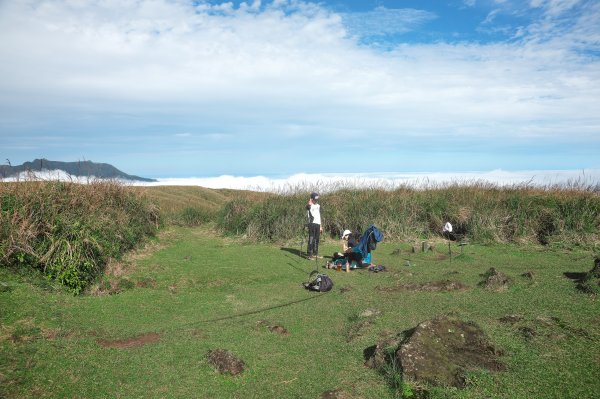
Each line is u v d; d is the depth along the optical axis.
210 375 5.33
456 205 16.66
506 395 4.56
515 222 15.29
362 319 7.05
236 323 7.24
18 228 9.01
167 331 6.88
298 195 18.31
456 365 5.05
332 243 15.72
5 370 5.07
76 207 11.21
